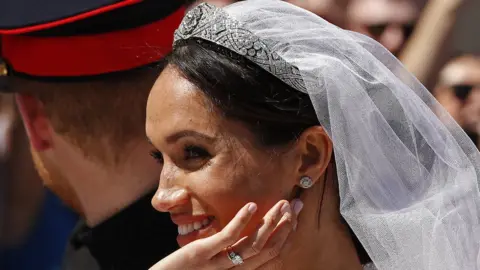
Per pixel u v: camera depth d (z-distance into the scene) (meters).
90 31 9.18
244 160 6.98
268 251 7.00
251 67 6.87
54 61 9.30
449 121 7.85
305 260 7.30
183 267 7.04
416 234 7.26
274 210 6.94
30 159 15.39
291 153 7.07
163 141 7.14
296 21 7.16
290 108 6.95
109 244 9.64
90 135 9.46
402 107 7.38
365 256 7.62
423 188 7.39
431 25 12.62
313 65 6.97
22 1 9.20
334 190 7.33
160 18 9.34
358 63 7.29
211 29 6.98
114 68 9.24
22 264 15.46
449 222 7.36
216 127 6.96
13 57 9.50
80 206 9.83
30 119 9.68
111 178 9.56
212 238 6.94
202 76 6.93
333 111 6.98
